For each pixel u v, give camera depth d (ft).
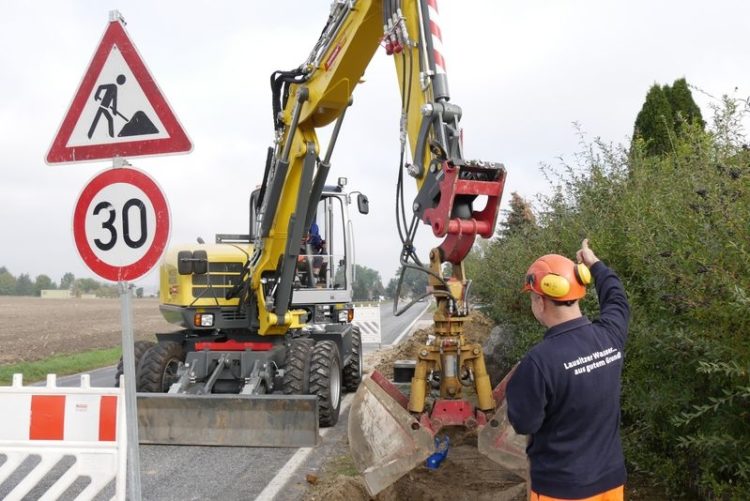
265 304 27.89
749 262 10.94
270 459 21.88
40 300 262.67
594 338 9.59
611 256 16.85
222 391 28.66
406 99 17.24
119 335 84.07
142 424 23.02
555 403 9.19
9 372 44.68
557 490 9.13
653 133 29.17
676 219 13.79
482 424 15.30
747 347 11.16
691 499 14.53
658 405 13.50
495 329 37.22
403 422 14.79
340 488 16.87
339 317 35.06
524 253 26.81
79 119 13.48
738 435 11.80
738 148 14.10
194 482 19.33
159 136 13.05
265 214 27.07
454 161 14.60
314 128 26.13
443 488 16.62
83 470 13.78
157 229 12.81
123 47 13.26
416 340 54.60
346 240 34.17
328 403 26.43
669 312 13.55
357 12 21.81
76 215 13.21
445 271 17.08
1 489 18.66
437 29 16.44
